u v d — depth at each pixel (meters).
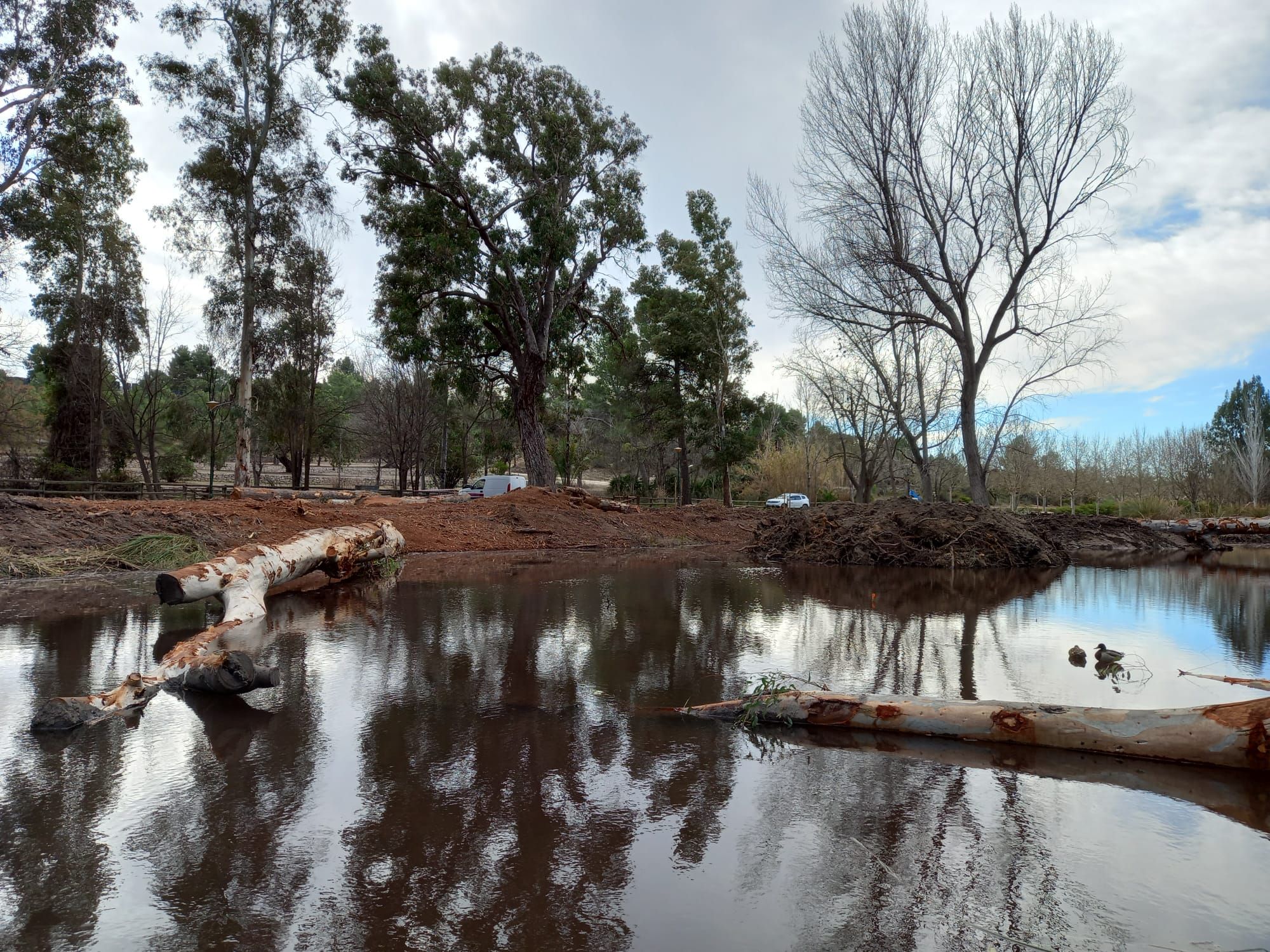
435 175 24.03
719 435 38.94
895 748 3.75
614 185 27.78
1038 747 3.74
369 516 15.98
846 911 2.19
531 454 25.92
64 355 27.95
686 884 2.36
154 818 2.83
